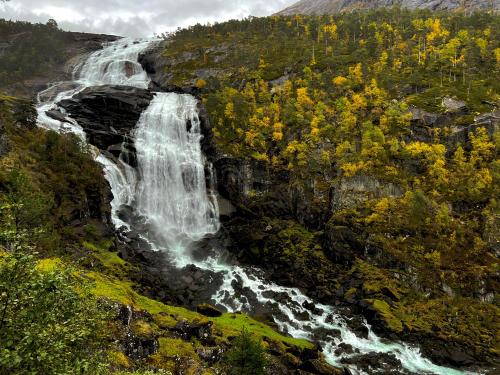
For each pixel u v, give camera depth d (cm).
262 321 6128
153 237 7900
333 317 6431
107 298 3869
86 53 17388
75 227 6750
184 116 10350
